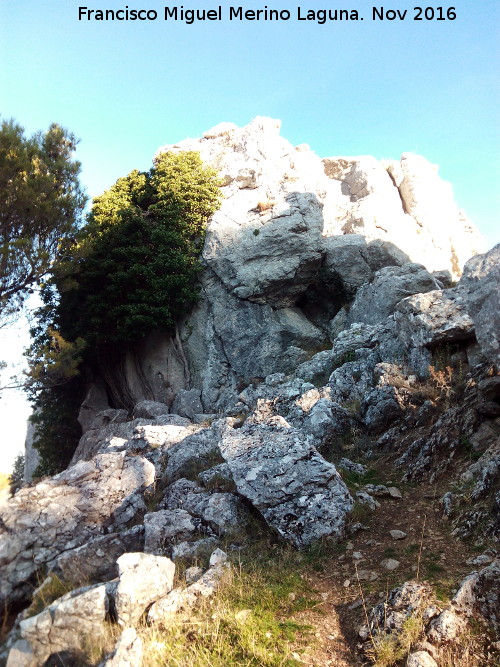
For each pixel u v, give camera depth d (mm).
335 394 11742
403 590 5344
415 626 4867
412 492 7773
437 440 8422
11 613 6043
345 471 8664
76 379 23297
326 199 23750
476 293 7418
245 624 5203
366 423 10203
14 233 16703
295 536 6711
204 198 21500
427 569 5840
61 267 16812
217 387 18984
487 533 6199
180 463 9461
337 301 20438
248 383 18531
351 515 7059
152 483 8195
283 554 6453
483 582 5285
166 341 20531
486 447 7996
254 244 19891
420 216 24844
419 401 10039
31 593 6215
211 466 9180
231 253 20031
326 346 18891
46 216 16438
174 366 20156
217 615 5312
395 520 7109
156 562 5715
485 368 9453
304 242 19797
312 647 4996
